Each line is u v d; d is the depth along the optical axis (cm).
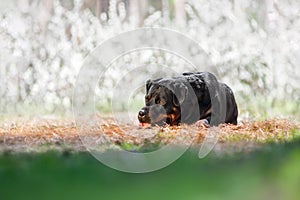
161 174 770
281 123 1558
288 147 1025
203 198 640
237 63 2281
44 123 1716
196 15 2783
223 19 2480
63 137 1260
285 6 2394
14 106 2303
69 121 1766
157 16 2653
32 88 2366
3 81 2380
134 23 2556
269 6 2469
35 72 2386
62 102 2275
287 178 713
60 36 2520
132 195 639
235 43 2384
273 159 859
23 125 1653
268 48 2328
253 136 1269
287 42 2328
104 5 2816
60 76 2352
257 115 1958
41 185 677
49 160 872
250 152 970
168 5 3016
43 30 2611
